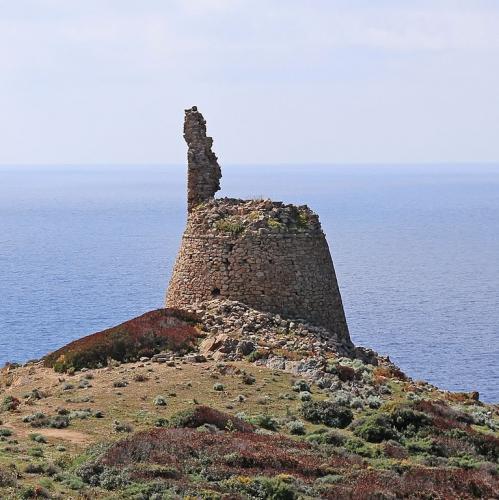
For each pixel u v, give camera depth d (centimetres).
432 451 5528
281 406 6131
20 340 15988
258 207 8231
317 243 8144
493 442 5725
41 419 5691
